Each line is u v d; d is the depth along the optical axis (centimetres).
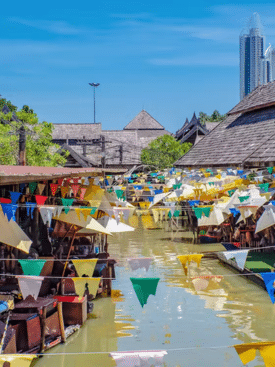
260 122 2402
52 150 3053
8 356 432
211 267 1513
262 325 948
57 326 877
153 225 2783
